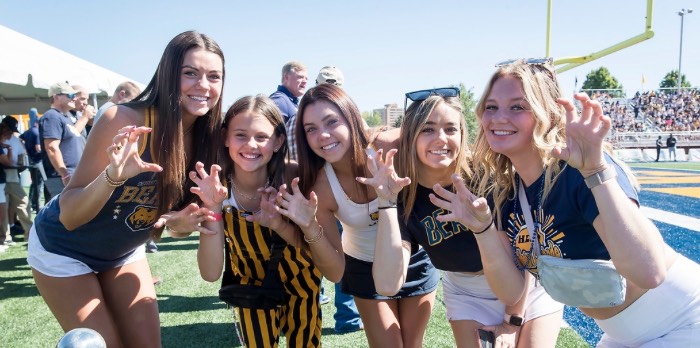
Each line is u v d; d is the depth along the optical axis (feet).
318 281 8.93
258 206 8.61
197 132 7.96
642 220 5.30
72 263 7.60
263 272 8.69
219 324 13.14
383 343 9.16
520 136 6.35
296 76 17.53
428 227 8.53
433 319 13.33
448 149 8.00
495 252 6.87
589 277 5.90
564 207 6.14
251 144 7.97
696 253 19.13
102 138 6.93
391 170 7.41
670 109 109.29
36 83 19.22
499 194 7.32
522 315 8.14
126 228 7.69
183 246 23.35
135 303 8.31
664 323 6.05
